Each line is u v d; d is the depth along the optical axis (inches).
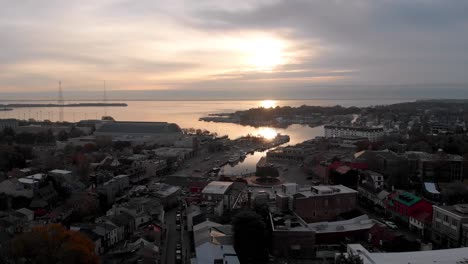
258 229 4813.0
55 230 4431.6
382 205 6761.8
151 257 4635.8
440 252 4170.8
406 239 5068.9
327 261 4847.4
